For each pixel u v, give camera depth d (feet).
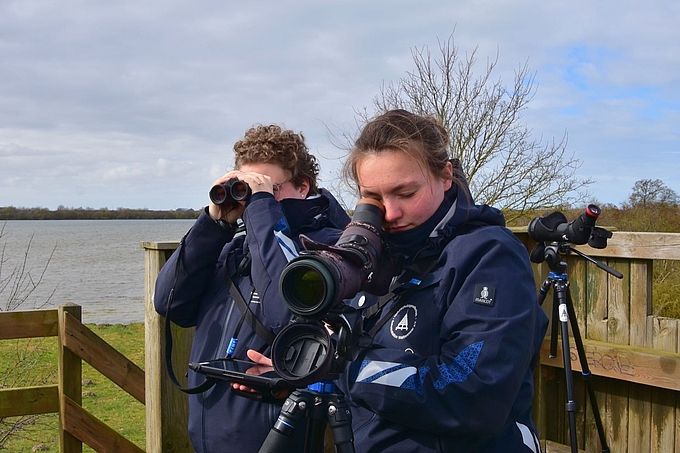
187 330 8.15
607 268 8.91
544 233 9.42
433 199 4.58
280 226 5.53
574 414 9.04
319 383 4.26
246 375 4.40
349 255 3.99
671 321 9.14
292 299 3.84
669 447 9.27
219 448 5.57
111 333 40.73
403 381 4.17
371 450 4.63
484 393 4.00
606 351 9.58
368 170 4.56
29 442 18.57
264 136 6.34
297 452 5.34
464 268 4.42
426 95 36.22
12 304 18.89
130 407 23.26
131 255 140.97
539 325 4.77
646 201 39.17
